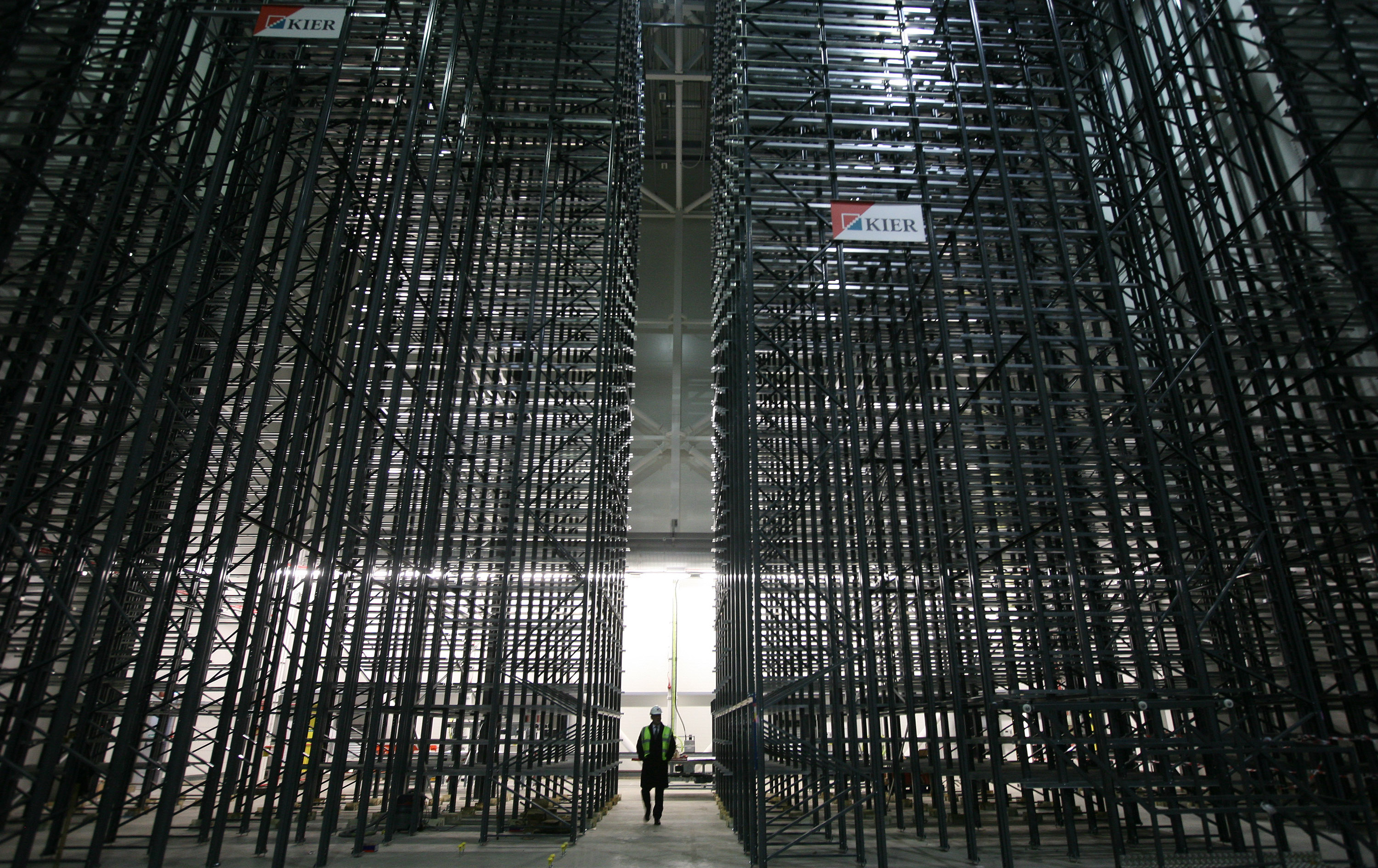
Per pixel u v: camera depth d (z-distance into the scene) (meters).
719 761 18.25
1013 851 9.66
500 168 15.70
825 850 9.88
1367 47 10.58
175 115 10.23
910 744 11.44
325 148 14.65
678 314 31.31
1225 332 12.45
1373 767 9.48
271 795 9.52
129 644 12.45
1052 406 11.13
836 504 9.91
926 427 11.23
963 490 9.87
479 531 14.73
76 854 8.96
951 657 10.07
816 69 12.10
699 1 26.50
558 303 16.03
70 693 7.67
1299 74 11.15
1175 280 14.14
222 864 8.57
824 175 11.68
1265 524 10.30
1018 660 11.91
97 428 10.02
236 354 13.28
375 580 14.45
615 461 16.73
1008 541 12.60
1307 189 11.66
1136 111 13.46
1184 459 10.73
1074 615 9.52
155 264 9.98
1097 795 11.67
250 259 9.80
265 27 10.71
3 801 8.58
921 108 13.01
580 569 14.33
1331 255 11.23
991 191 12.44
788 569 14.41
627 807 17.78
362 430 13.02
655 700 29.59
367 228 14.36
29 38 9.61
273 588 12.45
